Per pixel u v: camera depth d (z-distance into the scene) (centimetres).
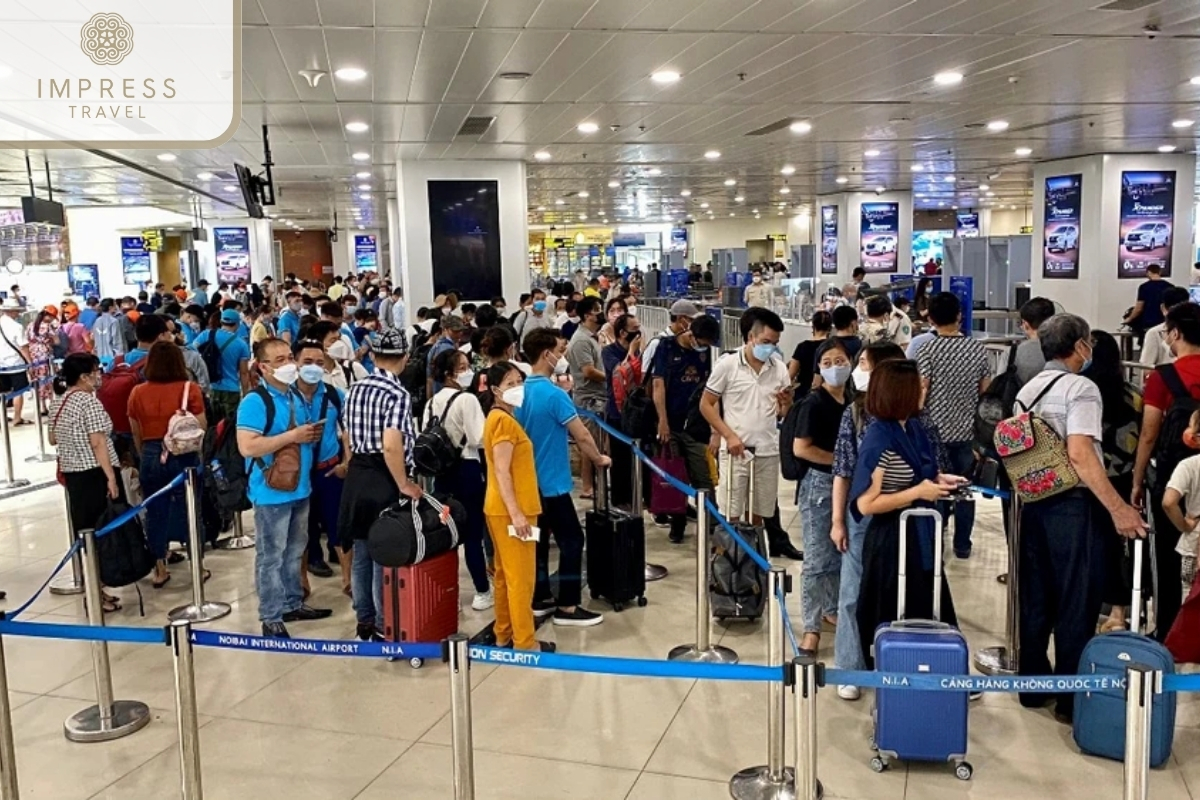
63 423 594
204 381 856
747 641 523
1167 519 469
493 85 1034
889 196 2822
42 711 457
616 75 1004
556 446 540
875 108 1278
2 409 1002
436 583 509
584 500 841
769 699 366
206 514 702
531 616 500
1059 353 411
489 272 1694
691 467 673
